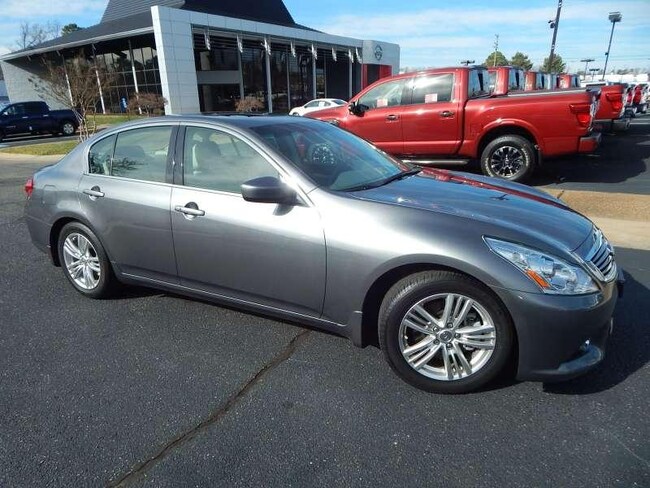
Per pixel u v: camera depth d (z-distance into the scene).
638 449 2.29
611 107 10.68
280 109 39.78
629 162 10.52
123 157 3.73
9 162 14.94
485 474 2.16
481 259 2.48
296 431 2.46
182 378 2.95
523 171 7.86
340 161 3.40
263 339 3.40
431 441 2.37
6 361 3.17
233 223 3.12
